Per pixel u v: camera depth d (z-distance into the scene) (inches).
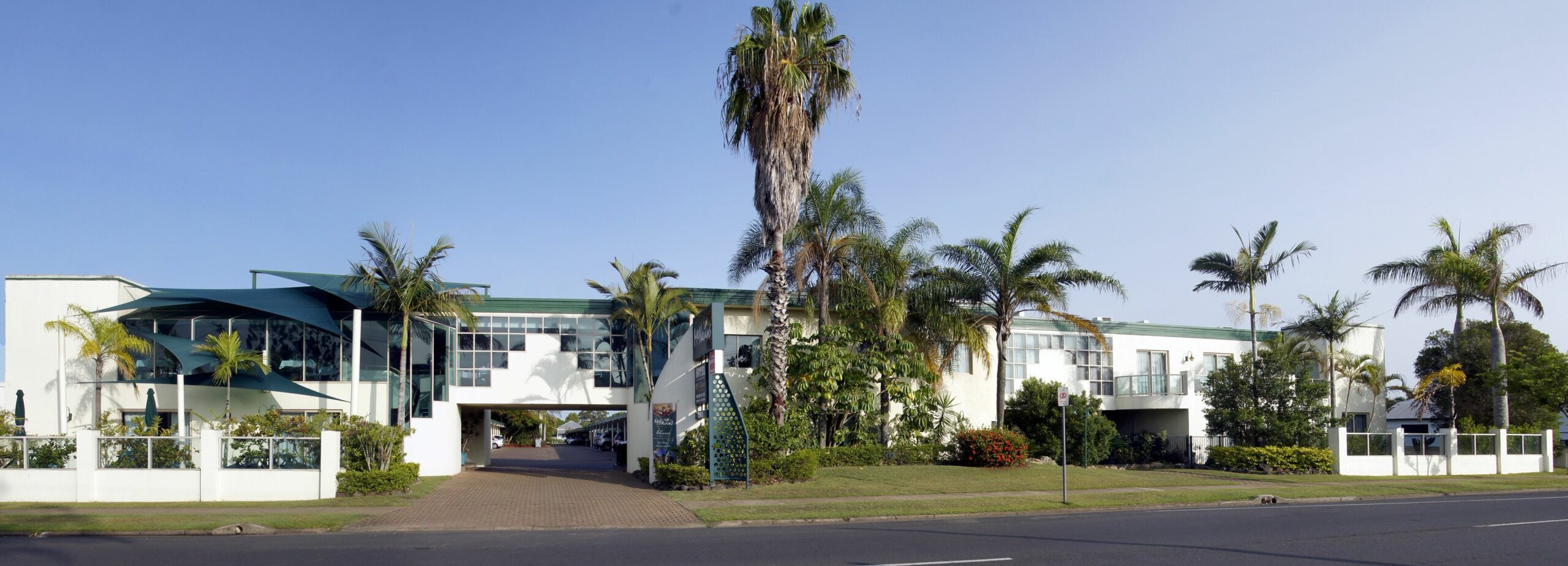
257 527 585.3
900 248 1102.4
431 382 1139.3
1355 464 1170.6
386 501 771.4
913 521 656.4
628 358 1197.1
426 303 1073.5
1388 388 1563.7
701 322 917.2
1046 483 925.8
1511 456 1301.7
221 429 856.3
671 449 919.7
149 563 450.0
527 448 2950.3
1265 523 627.5
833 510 686.5
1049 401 1254.3
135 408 1096.2
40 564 448.1
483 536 564.1
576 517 662.5
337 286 1099.9
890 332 1089.4
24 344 1084.5
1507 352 1593.3
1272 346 1332.4
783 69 871.1
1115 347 1477.6
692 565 441.4
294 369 1139.3
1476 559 458.9
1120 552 481.7
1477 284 1301.7
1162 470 1162.0
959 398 1295.5
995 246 1152.8
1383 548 496.4
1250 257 1309.1
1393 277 1378.0
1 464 765.9
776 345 946.1
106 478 764.0
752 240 1093.1
